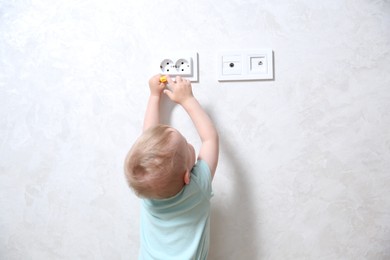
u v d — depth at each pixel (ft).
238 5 2.48
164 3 2.50
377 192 2.52
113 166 2.56
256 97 2.50
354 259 2.53
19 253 2.64
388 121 2.50
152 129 1.97
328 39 2.48
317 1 2.48
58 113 2.58
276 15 2.48
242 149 2.51
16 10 2.58
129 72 2.53
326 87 2.49
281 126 2.50
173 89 2.31
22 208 2.62
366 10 2.48
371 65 2.49
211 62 2.49
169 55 2.46
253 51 2.45
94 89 2.55
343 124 2.50
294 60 2.49
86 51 2.55
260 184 2.52
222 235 2.55
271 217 2.53
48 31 2.57
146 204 2.09
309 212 2.52
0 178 2.62
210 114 2.51
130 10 2.51
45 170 2.60
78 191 2.59
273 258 2.54
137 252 2.58
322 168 2.51
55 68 2.57
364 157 2.51
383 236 2.52
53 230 2.62
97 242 2.60
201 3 2.48
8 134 2.61
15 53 2.59
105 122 2.56
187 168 1.97
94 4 2.53
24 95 2.60
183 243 2.05
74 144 2.58
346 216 2.52
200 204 2.09
